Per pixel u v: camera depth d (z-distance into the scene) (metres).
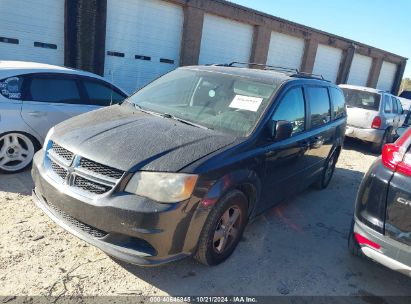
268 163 3.56
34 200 3.26
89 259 3.20
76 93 5.30
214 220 2.96
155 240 2.63
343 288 3.24
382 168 2.95
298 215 4.77
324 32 19.83
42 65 5.18
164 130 3.24
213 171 2.84
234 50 16.02
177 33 13.68
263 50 16.98
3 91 4.60
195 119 3.61
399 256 2.76
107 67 12.04
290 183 4.31
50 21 10.49
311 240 4.08
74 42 10.89
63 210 2.89
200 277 3.13
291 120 4.06
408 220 2.73
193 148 2.98
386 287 3.34
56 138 3.19
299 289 3.14
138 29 12.48
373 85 25.86
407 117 11.19
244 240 3.86
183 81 4.27
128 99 4.30
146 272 3.11
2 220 3.65
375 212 2.92
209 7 14.00
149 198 2.65
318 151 4.89
